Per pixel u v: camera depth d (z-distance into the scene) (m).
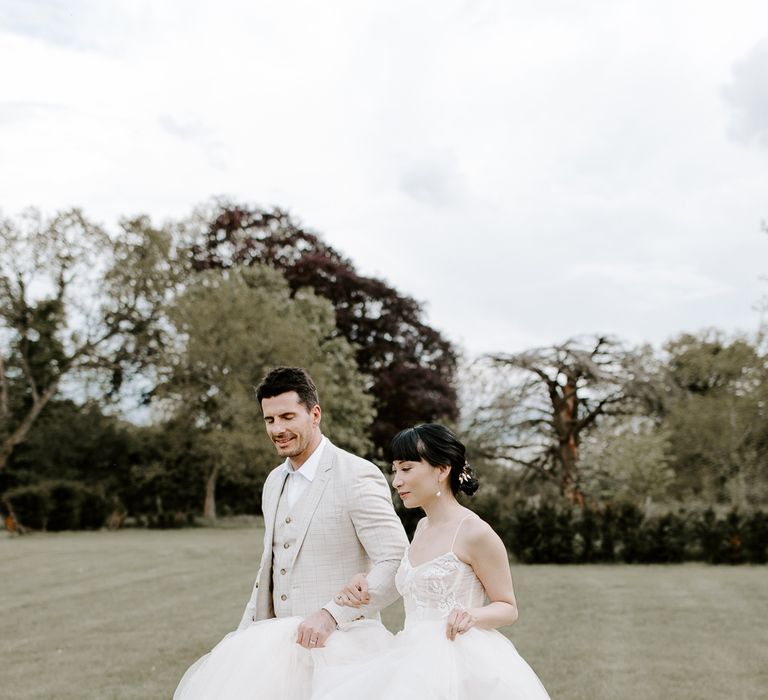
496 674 3.25
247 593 11.77
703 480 22.97
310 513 3.74
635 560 16.92
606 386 21.19
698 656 7.62
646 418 22.30
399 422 36.03
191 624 9.41
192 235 31.27
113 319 30.23
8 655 7.86
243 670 3.55
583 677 6.83
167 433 29.80
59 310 30.34
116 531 26.25
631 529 17.00
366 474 3.76
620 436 21.72
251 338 27.45
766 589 12.06
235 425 27.89
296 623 3.67
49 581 13.02
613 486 21.16
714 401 22.97
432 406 35.53
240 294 28.91
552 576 14.21
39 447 30.02
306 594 3.72
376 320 36.09
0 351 30.06
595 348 21.67
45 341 30.53
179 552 17.08
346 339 35.19
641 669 7.11
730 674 6.92
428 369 36.09
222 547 18.23
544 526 17.14
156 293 30.05
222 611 10.30
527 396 21.67
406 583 3.49
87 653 7.89
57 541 21.11
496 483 21.95
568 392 21.61
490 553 3.40
